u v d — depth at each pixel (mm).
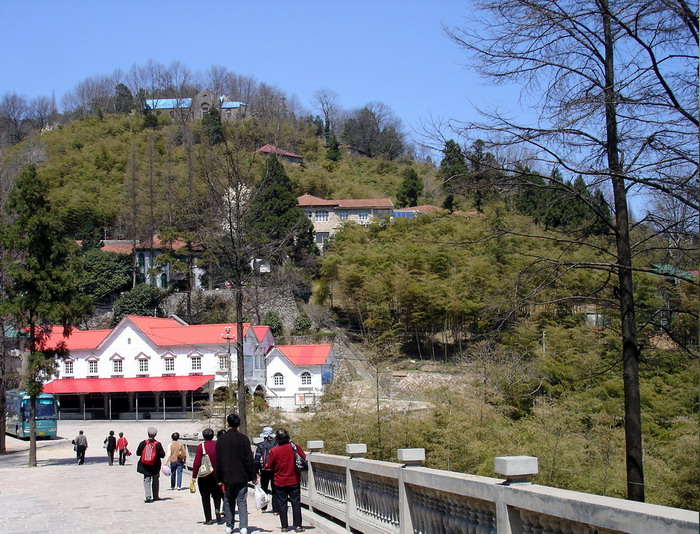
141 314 80562
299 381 66875
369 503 10984
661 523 4480
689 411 28281
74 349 67438
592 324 41000
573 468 22047
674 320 15688
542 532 5949
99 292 84750
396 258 74250
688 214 13508
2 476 30141
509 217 15750
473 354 34094
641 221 14250
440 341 71688
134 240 88000
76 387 65188
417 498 8867
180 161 109688
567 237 15805
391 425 26438
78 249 38094
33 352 36875
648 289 21078
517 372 31094
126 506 17500
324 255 89500
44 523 14406
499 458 6402
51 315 35594
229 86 177375
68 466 36031
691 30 12492
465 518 7539
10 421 55594
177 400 69312
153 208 91250
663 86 12953
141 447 18344
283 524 12438
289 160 146500
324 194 131000
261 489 14758
